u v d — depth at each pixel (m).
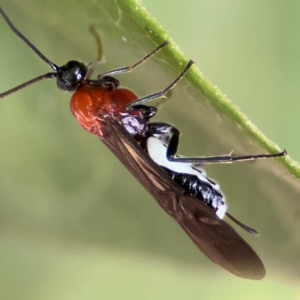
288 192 0.06
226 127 0.06
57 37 0.06
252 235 0.06
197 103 0.06
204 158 0.06
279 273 0.06
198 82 0.06
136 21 0.06
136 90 0.06
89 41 0.06
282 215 0.06
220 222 0.06
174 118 0.06
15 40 0.06
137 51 0.06
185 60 0.06
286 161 0.06
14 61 0.06
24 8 0.06
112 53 0.06
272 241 0.06
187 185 0.06
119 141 0.06
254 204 0.06
